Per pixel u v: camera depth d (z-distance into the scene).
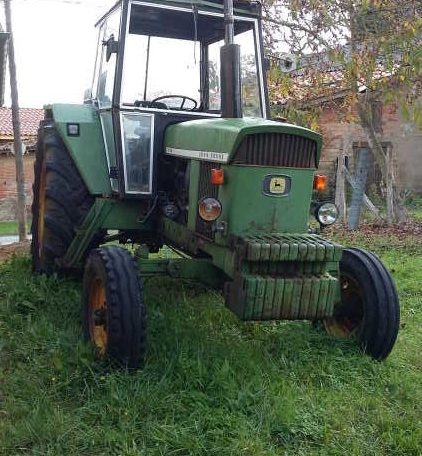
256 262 3.79
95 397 3.59
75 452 3.09
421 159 16.64
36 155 6.18
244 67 5.11
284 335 4.56
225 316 4.97
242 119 4.26
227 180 3.92
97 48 5.59
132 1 4.74
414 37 9.45
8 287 5.36
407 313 5.61
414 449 3.23
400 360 4.43
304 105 10.58
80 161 5.14
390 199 11.84
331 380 3.94
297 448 3.20
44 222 5.41
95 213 5.02
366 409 3.65
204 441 3.18
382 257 8.15
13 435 3.19
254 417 3.41
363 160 11.41
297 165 4.00
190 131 4.40
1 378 3.81
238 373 3.84
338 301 4.14
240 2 5.04
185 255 4.91
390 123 16.48
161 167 4.87
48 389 3.69
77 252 5.21
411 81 9.86
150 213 4.88
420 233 10.35
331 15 9.67
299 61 10.06
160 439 3.17
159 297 5.34
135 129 4.76
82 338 4.31
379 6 9.30
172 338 4.24
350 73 9.70
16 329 4.60
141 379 3.73
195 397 3.54
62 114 5.33
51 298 5.14
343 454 3.15
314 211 4.18
